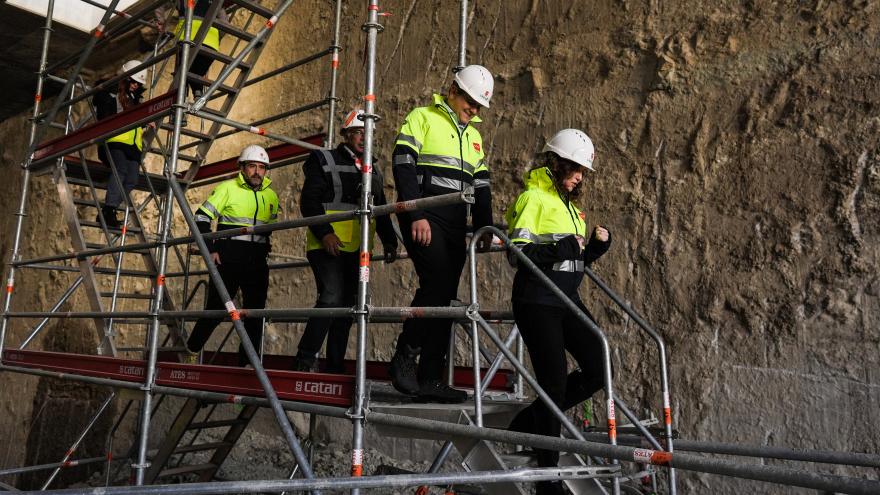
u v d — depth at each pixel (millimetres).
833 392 4801
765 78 5500
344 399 3434
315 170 4648
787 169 5258
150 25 6871
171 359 6094
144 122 4898
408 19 8109
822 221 5043
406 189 3596
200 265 9367
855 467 4641
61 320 10172
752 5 5695
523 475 3031
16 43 10430
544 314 3582
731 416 5215
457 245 3766
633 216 5984
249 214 5617
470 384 5031
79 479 9195
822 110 5164
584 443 2889
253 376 3836
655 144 5977
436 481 2844
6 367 5840
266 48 9648
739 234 5414
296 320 5402
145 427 4285
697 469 2539
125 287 9961
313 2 9266
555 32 6828
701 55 5875
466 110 3867
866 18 5086
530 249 3525
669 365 5586
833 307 4895
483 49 7352
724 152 5590
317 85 8930
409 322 3701
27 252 11172
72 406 9688
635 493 4719
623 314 5891
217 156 9891
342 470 6898
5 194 12359
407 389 3654
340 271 4660
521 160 6758
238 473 7398
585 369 3793
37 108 6473
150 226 9938
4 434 10367
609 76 6355
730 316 5355
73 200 6211
